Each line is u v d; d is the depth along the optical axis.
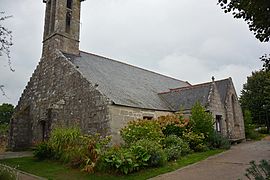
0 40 6.99
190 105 18.38
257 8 5.21
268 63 6.14
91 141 11.45
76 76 16.84
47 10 21.61
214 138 15.56
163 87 23.62
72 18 20.52
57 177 9.84
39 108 19.97
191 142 14.56
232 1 5.71
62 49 19.59
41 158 13.41
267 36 5.52
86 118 15.29
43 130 19.09
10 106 43.00
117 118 14.47
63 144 12.87
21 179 9.44
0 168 8.27
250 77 33.28
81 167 10.88
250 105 32.28
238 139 19.30
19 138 19.89
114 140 13.82
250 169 5.20
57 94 18.25
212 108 17.72
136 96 17.62
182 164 11.12
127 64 23.47
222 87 21.28
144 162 10.40
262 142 19.41
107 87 16.36
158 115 17.50
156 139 12.84
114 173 9.91
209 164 10.98
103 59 21.31
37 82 21.20
